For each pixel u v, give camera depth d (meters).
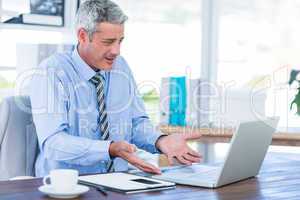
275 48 4.08
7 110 2.45
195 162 2.37
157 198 1.72
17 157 2.47
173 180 1.99
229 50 4.21
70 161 2.27
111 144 2.21
